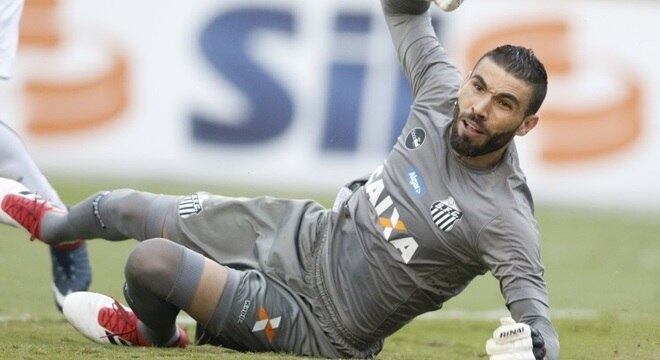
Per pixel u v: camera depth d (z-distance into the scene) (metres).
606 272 31.16
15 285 25.52
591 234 36.53
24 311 21.97
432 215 14.82
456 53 39.91
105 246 31.83
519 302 14.20
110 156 39.47
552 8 40.09
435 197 14.87
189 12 39.62
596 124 39.81
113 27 39.44
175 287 15.07
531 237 14.51
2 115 38.78
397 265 15.13
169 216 16.39
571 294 27.78
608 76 39.94
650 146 39.94
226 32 39.66
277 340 15.66
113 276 27.72
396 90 39.38
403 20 16.75
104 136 39.47
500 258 14.46
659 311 25.30
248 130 39.69
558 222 38.12
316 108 39.50
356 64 39.50
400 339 20.58
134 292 15.24
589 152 39.75
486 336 21.69
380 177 15.51
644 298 27.44
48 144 39.16
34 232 17.56
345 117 39.53
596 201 39.72
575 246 34.69
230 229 16.27
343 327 15.66
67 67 39.16
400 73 39.34
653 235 36.75
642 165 39.88
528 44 40.09
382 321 15.62
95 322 16.03
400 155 15.41
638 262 32.81
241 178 39.59
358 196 15.73
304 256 15.86
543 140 39.56
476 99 14.37
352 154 39.50
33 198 17.52
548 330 13.88
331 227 15.79
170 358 14.79
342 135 39.53
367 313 15.53
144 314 15.51
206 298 15.25
